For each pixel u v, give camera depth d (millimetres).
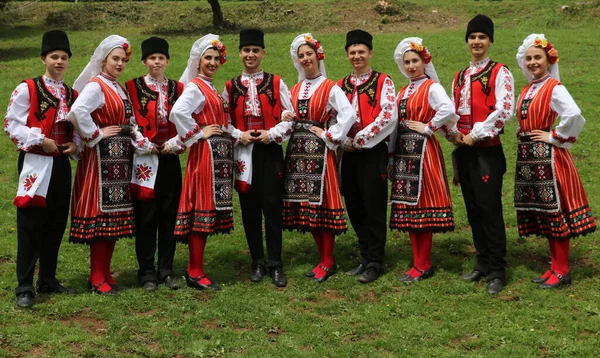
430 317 5203
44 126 5324
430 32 19688
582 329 4938
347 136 6012
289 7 23688
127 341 4816
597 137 10305
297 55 5984
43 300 5504
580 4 20844
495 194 5719
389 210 8023
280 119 5945
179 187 5941
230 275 6219
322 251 6156
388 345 4758
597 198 8031
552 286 5648
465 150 5848
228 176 5824
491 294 5590
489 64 5746
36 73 15445
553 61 5652
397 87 13297
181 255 6762
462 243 6879
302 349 4742
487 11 22234
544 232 5785
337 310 5391
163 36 20375
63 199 5531
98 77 5590
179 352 4684
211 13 23531
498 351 4629
